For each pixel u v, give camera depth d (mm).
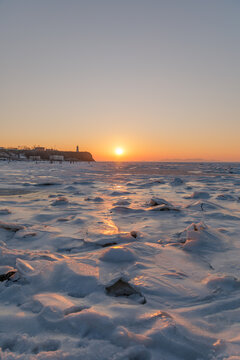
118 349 1397
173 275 2588
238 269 2818
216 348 1439
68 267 2604
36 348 1456
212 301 2072
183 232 4285
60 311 1788
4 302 2041
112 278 2434
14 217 5746
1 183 14922
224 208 7125
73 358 1322
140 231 4609
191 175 26703
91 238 3949
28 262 2744
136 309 1898
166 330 1534
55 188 12609
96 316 1669
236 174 29594
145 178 21141
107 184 15078
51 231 4469
